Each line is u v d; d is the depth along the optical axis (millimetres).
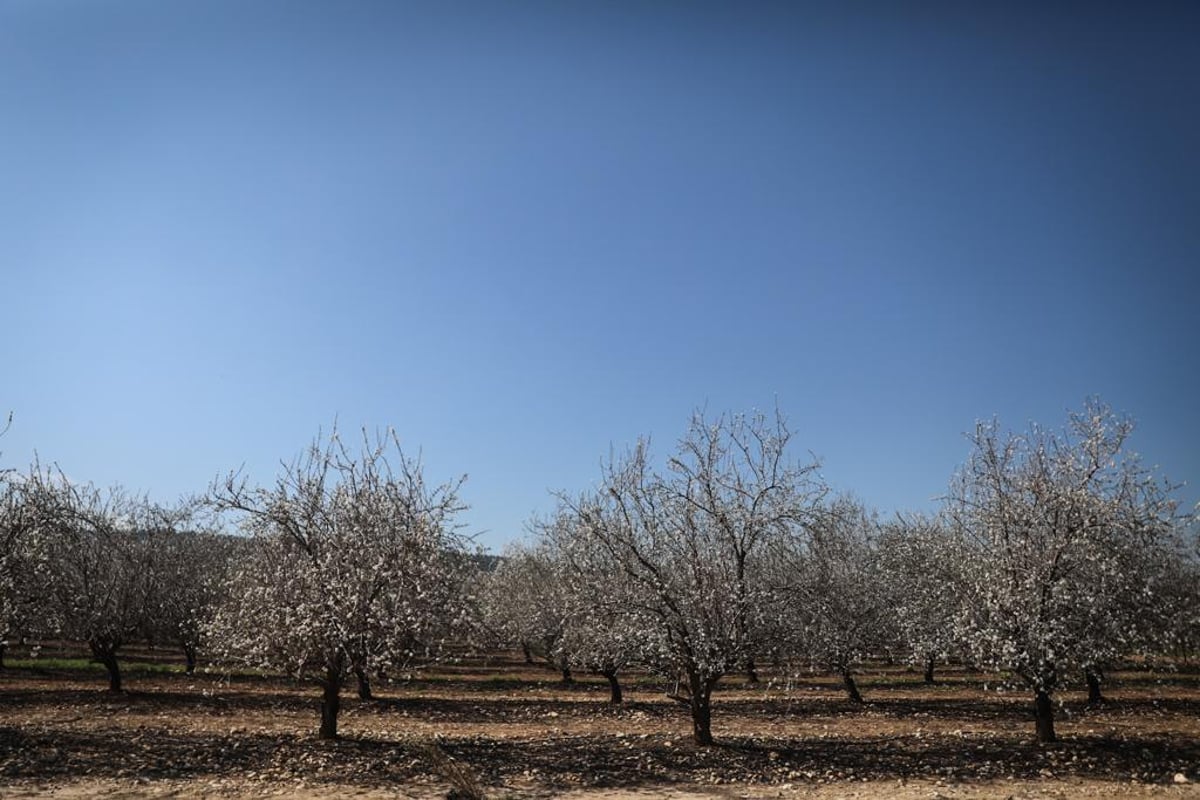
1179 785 13664
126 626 23422
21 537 16969
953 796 12898
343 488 16672
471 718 20859
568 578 18922
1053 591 15195
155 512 28734
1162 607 16281
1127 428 16641
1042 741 16688
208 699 22125
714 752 15750
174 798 12102
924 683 29156
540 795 12953
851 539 25672
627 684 29781
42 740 15156
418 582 15438
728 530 16734
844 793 13117
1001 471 16984
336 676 16328
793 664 19891
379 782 13211
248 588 16234
